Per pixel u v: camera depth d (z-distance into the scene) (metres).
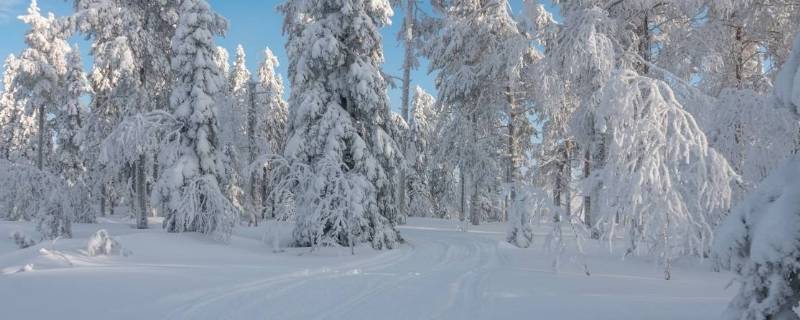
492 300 8.62
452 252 17.02
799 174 4.27
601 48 15.36
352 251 16.97
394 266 13.65
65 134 34.56
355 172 18.72
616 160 10.95
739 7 14.68
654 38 17.70
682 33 15.67
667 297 8.68
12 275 10.90
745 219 4.43
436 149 29.41
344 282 10.61
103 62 22.91
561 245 11.77
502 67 22.44
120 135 18.88
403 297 9.01
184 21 19.23
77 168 35.47
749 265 4.32
